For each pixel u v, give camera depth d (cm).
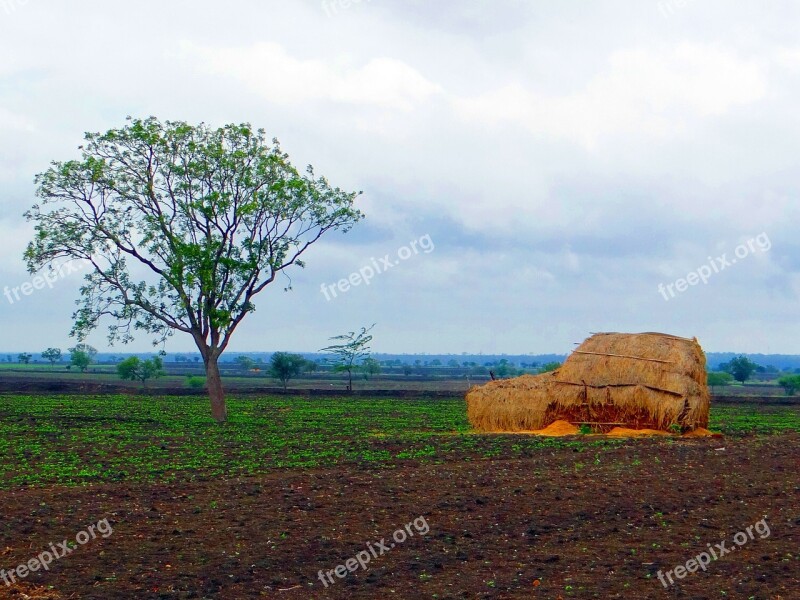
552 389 3825
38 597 1409
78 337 4719
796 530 1753
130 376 10056
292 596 1426
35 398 6850
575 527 1803
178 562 1581
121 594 1422
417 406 6272
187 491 2198
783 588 1432
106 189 4666
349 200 4931
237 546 1675
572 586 1451
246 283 4812
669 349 3681
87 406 5878
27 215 4616
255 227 4788
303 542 1702
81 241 4641
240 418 4894
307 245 4931
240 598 1412
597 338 3881
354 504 2006
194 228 4788
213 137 4781
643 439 3309
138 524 1838
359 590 1449
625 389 3666
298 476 2423
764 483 2186
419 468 2586
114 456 2997
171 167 4716
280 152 4872
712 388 13150
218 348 4766
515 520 1852
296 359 9531
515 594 1419
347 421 4700
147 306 4747
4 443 3369
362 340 8288
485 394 3969
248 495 2127
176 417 4916
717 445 3006
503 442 3272
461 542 1708
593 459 2670
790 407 6625
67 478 2480
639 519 1855
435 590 1443
